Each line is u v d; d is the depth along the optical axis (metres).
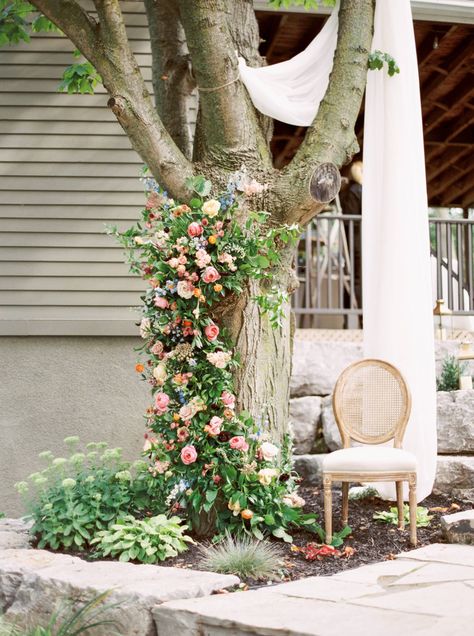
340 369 7.64
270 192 4.99
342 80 5.14
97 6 4.71
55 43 6.82
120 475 5.02
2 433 6.57
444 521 5.09
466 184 13.52
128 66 4.79
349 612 3.39
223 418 4.83
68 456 6.59
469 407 6.74
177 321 4.77
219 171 5.00
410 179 5.86
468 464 6.32
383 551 4.84
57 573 4.03
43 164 6.75
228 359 4.75
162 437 4.95
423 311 5.80
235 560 4.29
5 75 6.77
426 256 5.88
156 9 5.53
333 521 5.54
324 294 10.23
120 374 6.69
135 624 3.60
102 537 4.75
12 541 4.91
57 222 6.73
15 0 5.86
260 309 5.07
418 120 5.92
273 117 5.35
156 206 5.07
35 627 3.91
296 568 4.47
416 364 5.76
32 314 6.64
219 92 4.89
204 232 4.77
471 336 8.79
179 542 4.63
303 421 7.32
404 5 5.89
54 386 6.63
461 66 9.80
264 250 4.90
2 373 6.61
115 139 6.81
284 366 5.21
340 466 4.92
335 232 10.49
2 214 6.70
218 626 3.35
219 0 4.82
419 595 3.67
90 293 6.70
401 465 4.94
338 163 5.02
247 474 4.82
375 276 5.98
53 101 6.79
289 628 3.15
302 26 8.88
